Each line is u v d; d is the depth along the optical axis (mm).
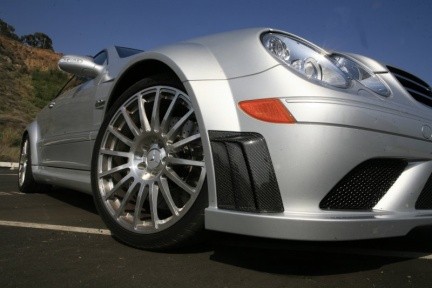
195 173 2059
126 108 2326
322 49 2150
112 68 2812
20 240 2316
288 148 1712
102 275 1761
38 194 4297
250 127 1781
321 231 1628
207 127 1851
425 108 2156
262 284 1696
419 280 1787
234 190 1791
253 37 1974
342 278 1793
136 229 2111
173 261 1949
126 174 2328
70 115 3221
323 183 1712
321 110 1714
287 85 1771
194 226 1903
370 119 1799
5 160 10273
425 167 1996
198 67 1954
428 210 2008
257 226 1682
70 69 3002
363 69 2186
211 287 1651
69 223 2803
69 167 3189
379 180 1903
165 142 2080
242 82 1852
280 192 1725
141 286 1651
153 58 2154
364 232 1688
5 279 1704
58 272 1792
